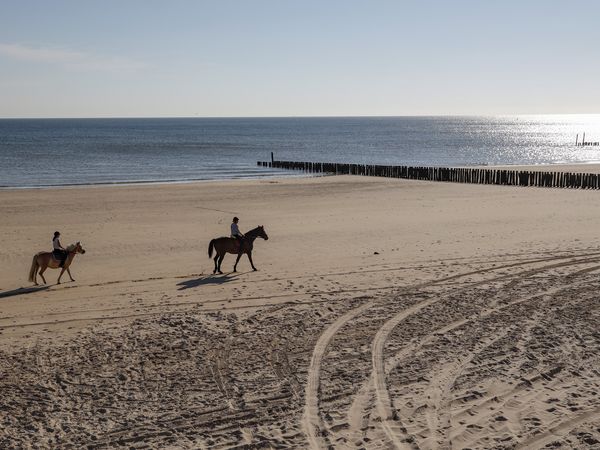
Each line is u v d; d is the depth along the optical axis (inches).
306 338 483.5
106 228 1063.6
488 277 668.7
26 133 7372.1
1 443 322.3
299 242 911.7
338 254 815.1
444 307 561.0
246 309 562.3
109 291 640.4
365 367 422.3
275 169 2623.0
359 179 2070.6
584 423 333.1
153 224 1107.3
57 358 445.1
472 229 997.2
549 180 1833.2
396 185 1830.7
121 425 342.3
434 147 4702.3
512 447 308.8
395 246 861.2
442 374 407.8
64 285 677.9
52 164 2854.3
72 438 327.9
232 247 717.9
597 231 959.6
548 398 367.2
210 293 621.9
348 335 489.4
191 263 786.2
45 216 1203.2
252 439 323.3
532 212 1206.3
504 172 1900.8
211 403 369.4
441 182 1959.9
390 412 352.2
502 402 363.3
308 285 646.5
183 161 3090.6
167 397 378.9
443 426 333.7
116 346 468.8
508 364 423.5
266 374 413.1
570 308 554.6
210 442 320.8
